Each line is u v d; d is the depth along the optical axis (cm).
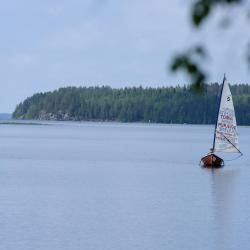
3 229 8056
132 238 7631
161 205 10419
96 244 7256
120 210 9794
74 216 9169
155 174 16288
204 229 8275
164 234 7888
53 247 7075
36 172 16588
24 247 7062
